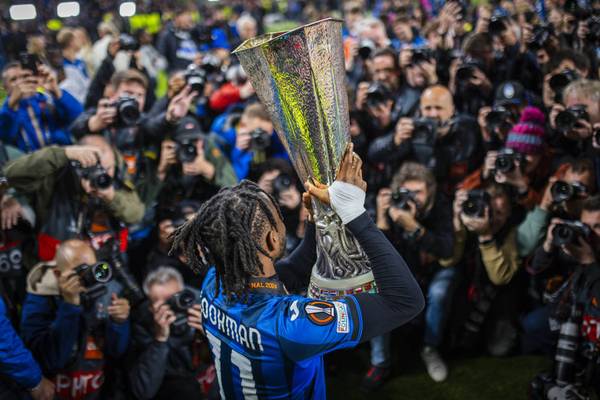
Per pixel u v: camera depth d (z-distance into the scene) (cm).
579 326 246
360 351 315
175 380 254
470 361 299
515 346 301
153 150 318
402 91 369
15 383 227
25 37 513
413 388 284
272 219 128
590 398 249
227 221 124
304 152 116
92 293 235
